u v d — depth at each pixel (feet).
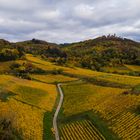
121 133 286.25
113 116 331.16
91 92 485.97
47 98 443.32
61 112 386.52
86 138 285.64
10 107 332.39
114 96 407.85
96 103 393.91
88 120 336.49
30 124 305.94
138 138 269.64
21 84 498.28
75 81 625.00
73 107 398.21
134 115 318.65
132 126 295.28
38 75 655.76
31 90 469.16
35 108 374.02
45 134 298.15
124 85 555.69
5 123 258.98
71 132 303.27
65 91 517.14
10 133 247.70
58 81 608.60
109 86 563.48
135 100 359.05
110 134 290.56
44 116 358.23
